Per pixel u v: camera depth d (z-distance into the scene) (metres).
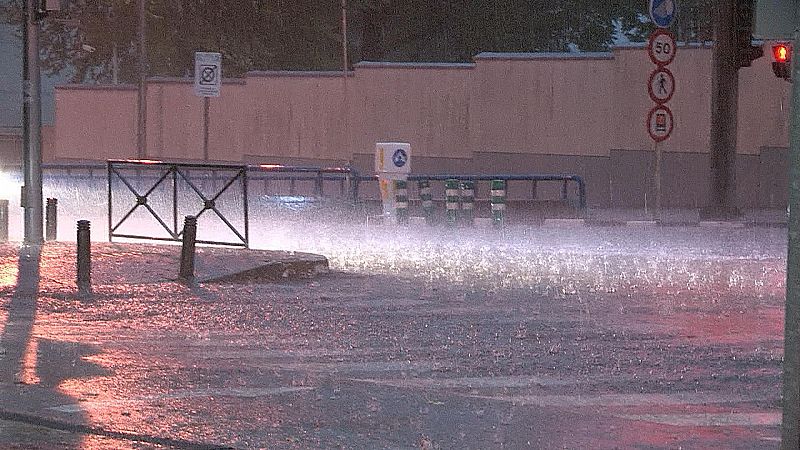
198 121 99.44
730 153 68.06
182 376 23.61
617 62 81.25
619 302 35.84
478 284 39.88
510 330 30.64
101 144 104.88
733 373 25.22
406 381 24.20
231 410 20.69
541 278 41.66
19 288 35.91
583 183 68.88
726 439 19.30
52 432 19.39
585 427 19.91
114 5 119.25
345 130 92.38
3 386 22.30
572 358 26.86
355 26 134.38
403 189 63.12
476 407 21.17
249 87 96.75
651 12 64.00
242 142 97.19
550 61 83.88
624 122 81.06
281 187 91.88
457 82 87.75
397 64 89.81
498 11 136.25
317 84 93.50
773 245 54.88
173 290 36.75
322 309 33.94
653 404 22.12
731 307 34.94
